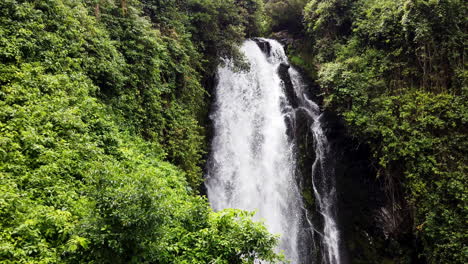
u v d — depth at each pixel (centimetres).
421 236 1206
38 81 812
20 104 754
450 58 1270
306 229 1496
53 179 659
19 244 490
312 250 1452
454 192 1105
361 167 1510
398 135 1286
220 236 657
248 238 631
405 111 1297
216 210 1452
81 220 537
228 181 1531
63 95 836
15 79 774
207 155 1516
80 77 917
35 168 662
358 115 1404
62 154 717
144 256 527
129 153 916
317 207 1546
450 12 1271
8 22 823
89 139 826
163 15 1449
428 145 1195
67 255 510
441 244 1104
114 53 1056
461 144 1161
